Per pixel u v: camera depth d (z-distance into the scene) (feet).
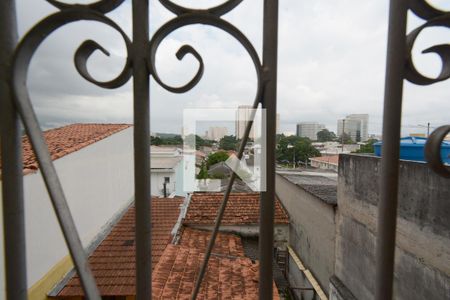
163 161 41.93
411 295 8.37
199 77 2.54
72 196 14.85
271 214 2.64
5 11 2.48
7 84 2.51
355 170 11.89
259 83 2.52
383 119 2.64
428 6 2.50
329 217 14.73
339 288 12.73
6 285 2.63
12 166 2.58
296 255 20.48
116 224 20.33
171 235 17.31
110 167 21.08
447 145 8.14
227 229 19.76
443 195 7.15
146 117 2.56
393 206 2.56
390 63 2.54
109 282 11.79
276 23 2.50
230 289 11.30
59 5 2.43
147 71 2.55
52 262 12.37
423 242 7.86
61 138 19.17
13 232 2.61
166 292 10.66
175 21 2.43
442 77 2.54
